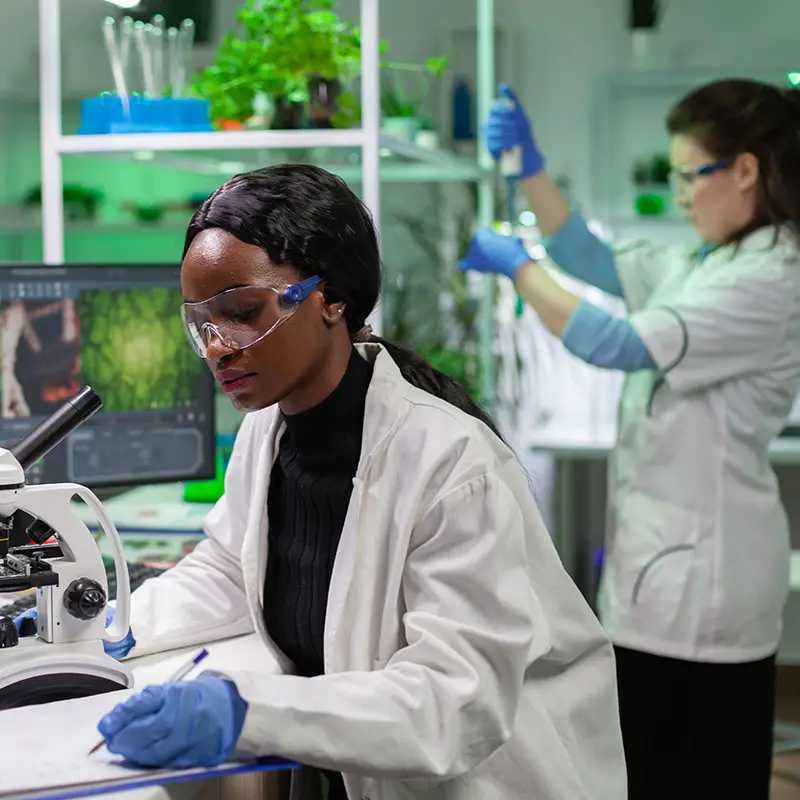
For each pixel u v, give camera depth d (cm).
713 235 246
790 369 238
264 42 242
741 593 232
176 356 214
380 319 217
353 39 243
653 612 235
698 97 241
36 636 131
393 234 434
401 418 120
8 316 200
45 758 103
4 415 201
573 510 409
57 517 128
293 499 132
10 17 389
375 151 220
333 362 123
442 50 447
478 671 108
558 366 427
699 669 233
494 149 292
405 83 438
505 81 453
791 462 362
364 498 120
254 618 134
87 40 374
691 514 236
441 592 112
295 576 132
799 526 393
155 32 240
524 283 260
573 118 452
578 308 245
